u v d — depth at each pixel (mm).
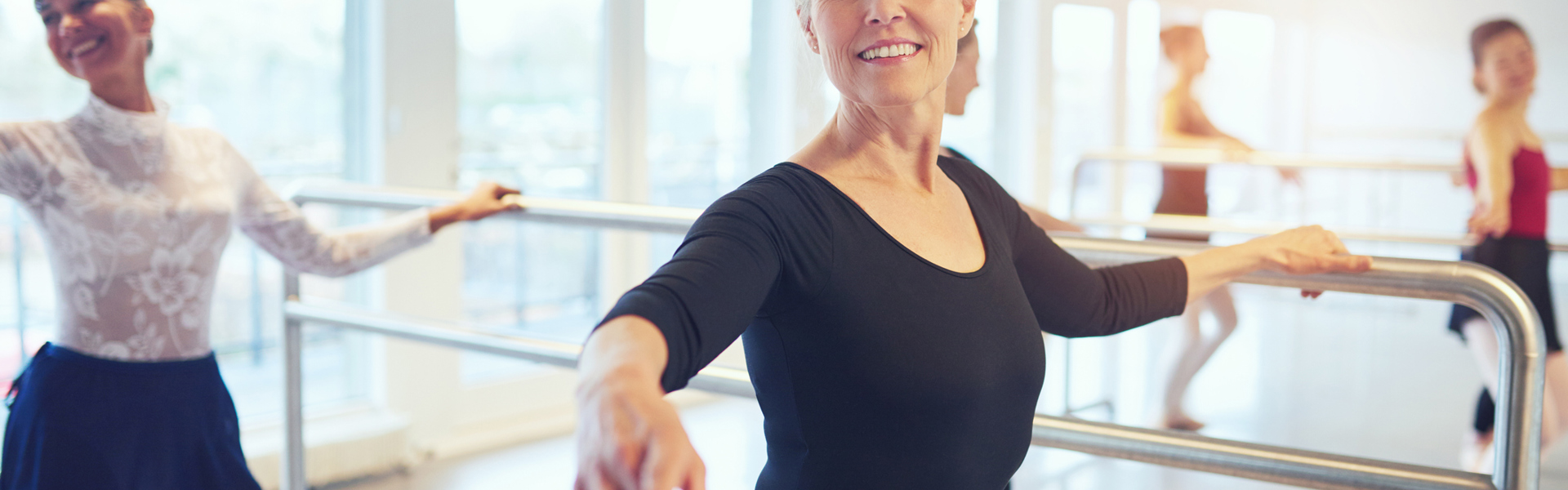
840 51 782
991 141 5039
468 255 3443
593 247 3791
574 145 3570
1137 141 5547
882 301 755
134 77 1471
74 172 1421
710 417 3629
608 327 583
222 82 2834
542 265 3656
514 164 3416
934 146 833
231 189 1610
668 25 3709
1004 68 5027
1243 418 3633
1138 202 5598
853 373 750
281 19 2932
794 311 752
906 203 817
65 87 2590
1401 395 3939
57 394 1412
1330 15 6531
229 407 1601
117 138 1459
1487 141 2705
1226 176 6176
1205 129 3605
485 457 3256
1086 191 5340
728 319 651
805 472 779
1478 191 2752
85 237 1424
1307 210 6523
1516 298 985
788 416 780
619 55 3600
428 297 3189
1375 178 6641
